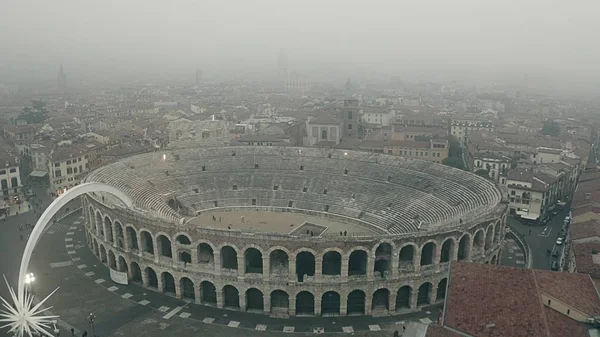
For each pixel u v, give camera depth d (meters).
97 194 98.88
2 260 99.12
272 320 78.12
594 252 79.88
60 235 114.25
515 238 114.75
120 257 91.81
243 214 124.88
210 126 159.62
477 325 50.75
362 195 125.44
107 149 174.88
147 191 118.38
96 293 85.94
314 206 126.56
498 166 166.75
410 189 121.25
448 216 101.19
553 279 59.41
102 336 72.69
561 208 143.88
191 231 80.44
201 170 135.75
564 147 196.75
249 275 79.50
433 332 50.25
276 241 77.06
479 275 58.97
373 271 78.38
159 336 73.06
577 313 53.50
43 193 150.12
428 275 80.31
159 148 172.12
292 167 139.50
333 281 77.75
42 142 176.25
